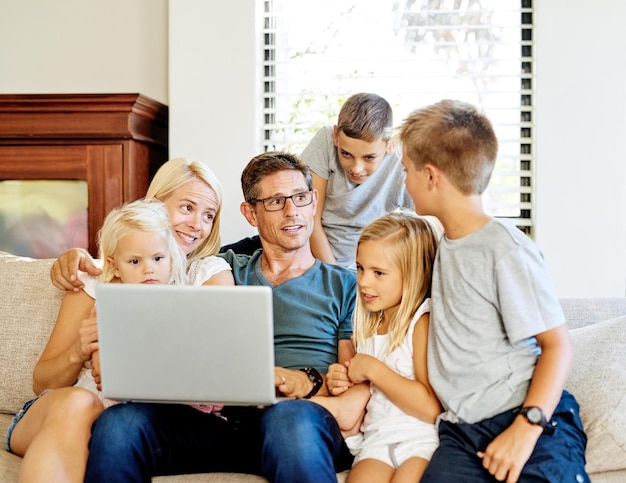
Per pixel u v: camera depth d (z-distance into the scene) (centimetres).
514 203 288
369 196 254
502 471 157
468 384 170
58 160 274
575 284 279
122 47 306
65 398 171
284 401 173
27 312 215
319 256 256
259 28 292
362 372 182
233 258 219
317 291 205
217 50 288
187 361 161
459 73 290
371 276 188
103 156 272
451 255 175
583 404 179
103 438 164
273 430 163
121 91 306
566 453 160
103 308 162
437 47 291
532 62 286
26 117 272
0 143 275
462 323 171
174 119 290
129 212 193
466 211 175
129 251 190
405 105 292
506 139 288
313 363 199
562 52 277
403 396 177
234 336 159
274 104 299
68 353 187
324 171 257
